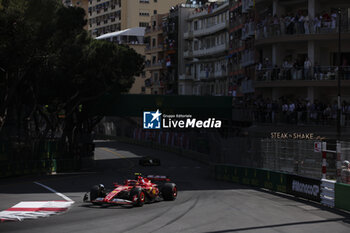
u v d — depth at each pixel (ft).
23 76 256.73
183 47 637.71
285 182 165.78
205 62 583.99
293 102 273.75
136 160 453.17
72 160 329.72
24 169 258.37
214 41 558.15
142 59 350.43
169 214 111.14
